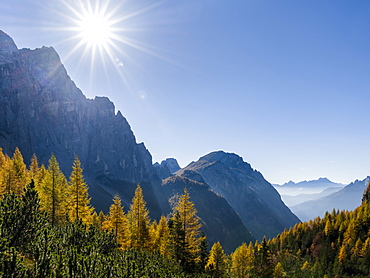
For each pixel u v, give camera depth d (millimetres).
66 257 10234
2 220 10922
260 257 68500
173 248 37250
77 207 39250
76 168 39938
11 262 8477
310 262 96500
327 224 112688
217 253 47688
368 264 81188
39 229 12000
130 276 11758
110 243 17875
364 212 112625
